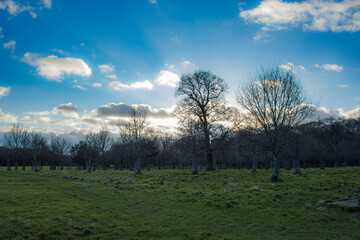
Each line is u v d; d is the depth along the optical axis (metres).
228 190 21.42
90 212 14.15
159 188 24.25
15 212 13.19
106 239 10.36
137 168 46.53
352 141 73.69
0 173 43.22
